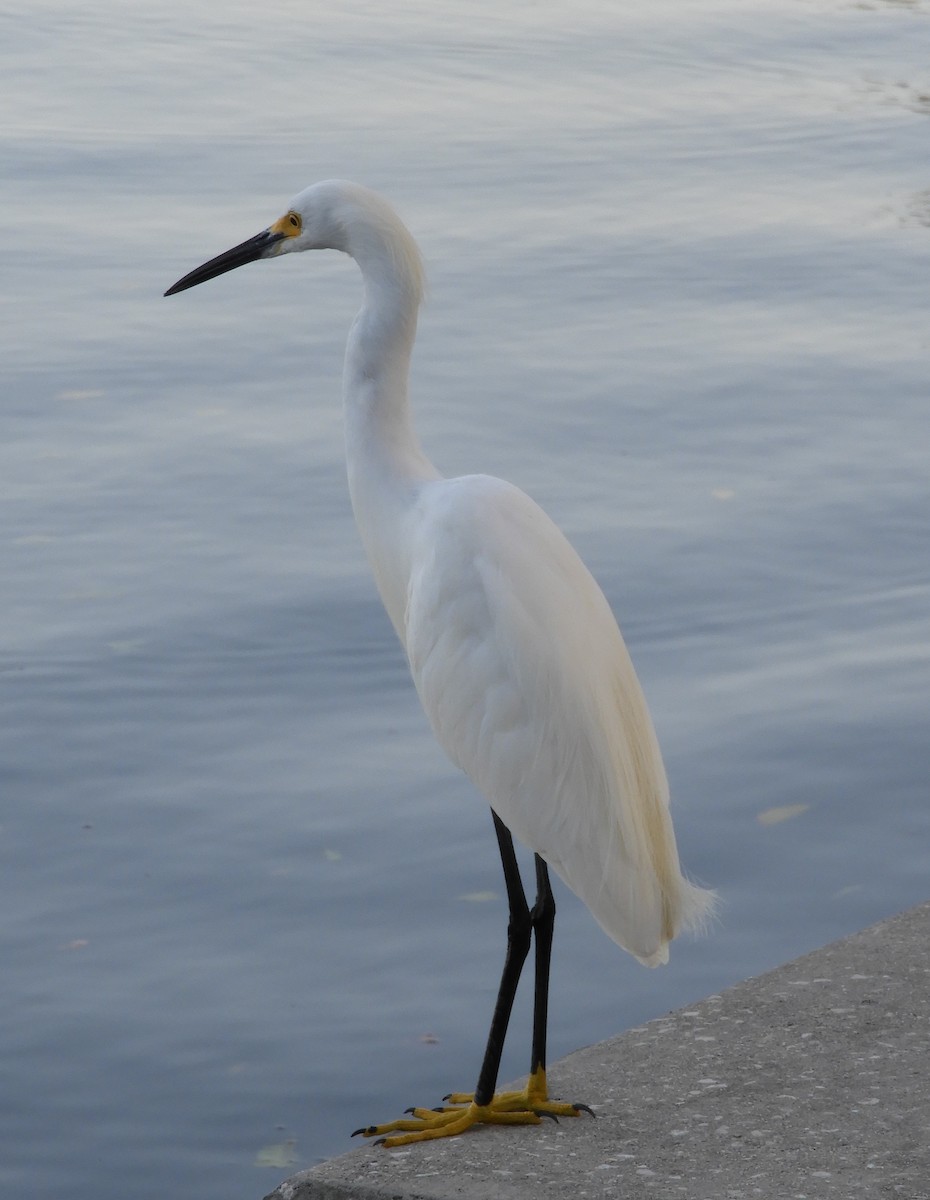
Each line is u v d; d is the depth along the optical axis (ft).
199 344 48.83
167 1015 22.44
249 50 87.40
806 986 17.80
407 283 18.16
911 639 32.48
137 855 25.82
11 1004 22.63
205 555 35.76
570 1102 15.85
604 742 15.78
